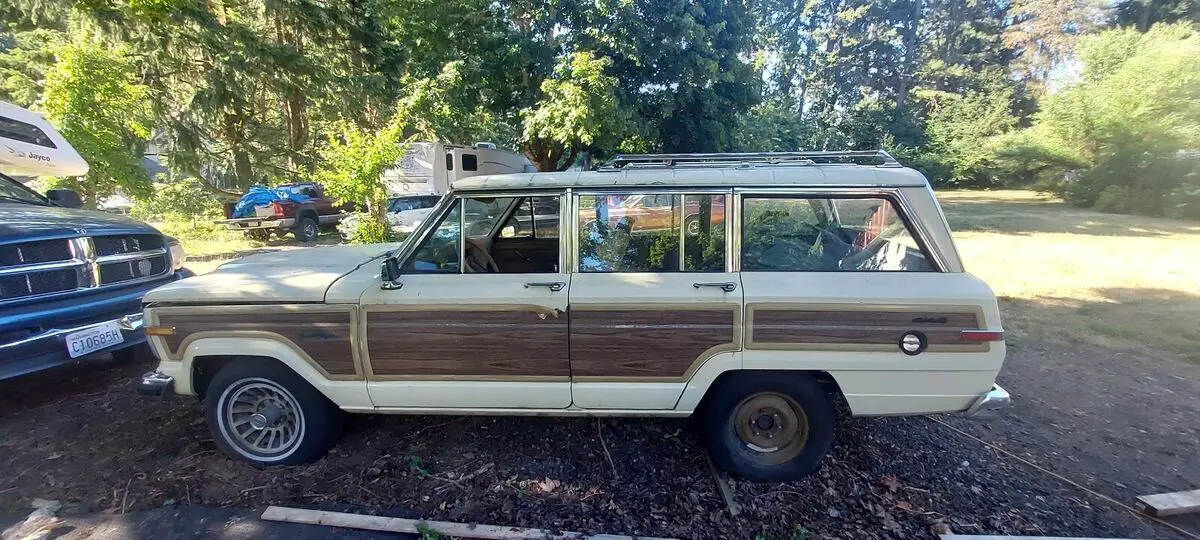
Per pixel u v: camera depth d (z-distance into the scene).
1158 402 4.44
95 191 10.80
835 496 3.14
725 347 3.03
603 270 3.18
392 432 3.76
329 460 3.43
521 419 3.95
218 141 16.89
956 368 2.96
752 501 3.08
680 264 3.15
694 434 3.75
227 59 13.45
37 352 3.62
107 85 10.41
